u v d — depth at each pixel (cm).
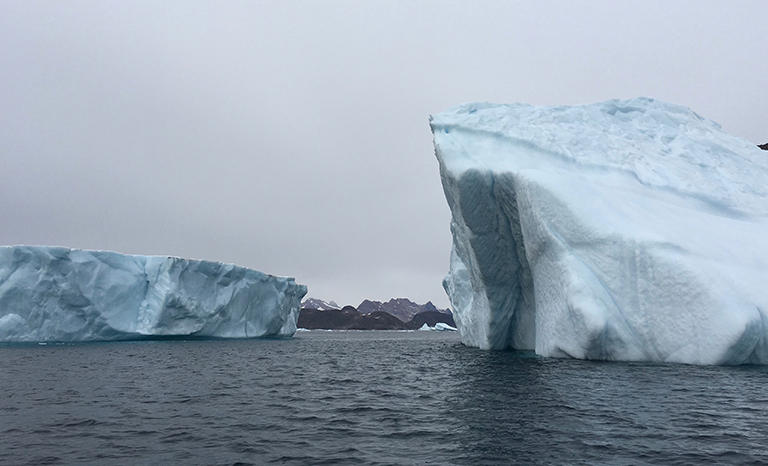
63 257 3275
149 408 1054
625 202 1998
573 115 2583
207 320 3744
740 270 1666
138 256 3684
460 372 1627
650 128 2628
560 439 743
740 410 932
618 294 1722
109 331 3478
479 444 725
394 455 681
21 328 3169
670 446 703
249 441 767
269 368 1961
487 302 2450
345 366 2062
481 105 2667
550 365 1656
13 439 784
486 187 2153
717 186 2255
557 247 1875
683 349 1584
